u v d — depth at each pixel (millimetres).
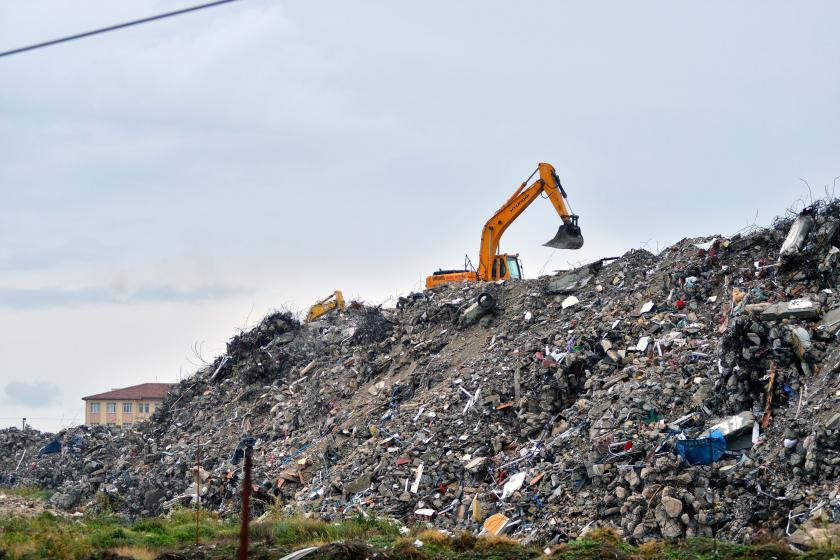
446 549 27609
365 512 34000
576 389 36094
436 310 46938
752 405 30078
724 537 25891
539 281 46188
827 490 25594
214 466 45344
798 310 31828
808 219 35969
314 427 44312
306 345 52625
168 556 28125
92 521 37281
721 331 34500
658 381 33031
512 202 51062
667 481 27828
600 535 26609
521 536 29156
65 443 55125
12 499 44875
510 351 40594
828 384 28781
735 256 38281
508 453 34531
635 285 40719
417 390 41938
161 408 54625
